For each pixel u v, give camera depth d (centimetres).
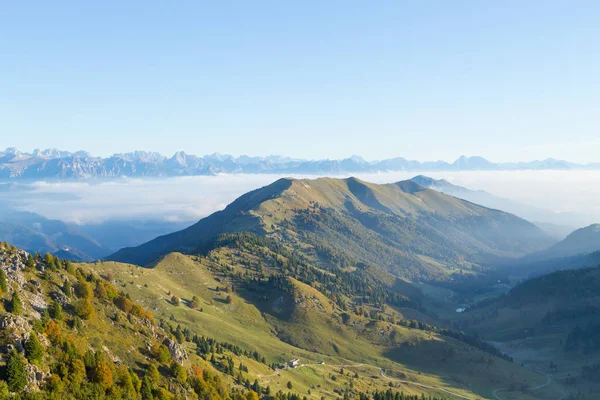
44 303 13350
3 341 10725
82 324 13600
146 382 12862
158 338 16188
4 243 15150
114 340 14125
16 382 10000
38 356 10881
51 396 10262
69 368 11394
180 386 14238
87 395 11056
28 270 14375
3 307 11894
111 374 12094
